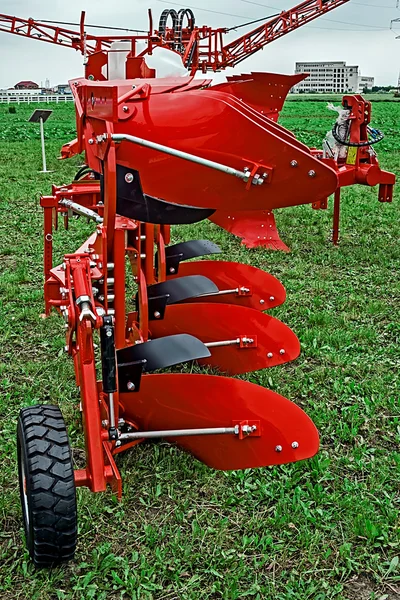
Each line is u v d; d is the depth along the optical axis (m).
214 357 5.18
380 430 4.45
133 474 3.86
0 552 3.24
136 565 3.18
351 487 3.76
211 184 3.76
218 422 3.74
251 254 8.84
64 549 2.95
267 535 3.36
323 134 31.02
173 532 3.41
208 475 3.87
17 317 6.42
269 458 3.64
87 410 3.11
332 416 4.61
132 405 3.78
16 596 2.98
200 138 3.71
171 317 5.17
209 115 3.67
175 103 3.78
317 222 11.22
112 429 3.18
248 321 5.04
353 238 10.05
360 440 4.30
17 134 30.34
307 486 3.77
